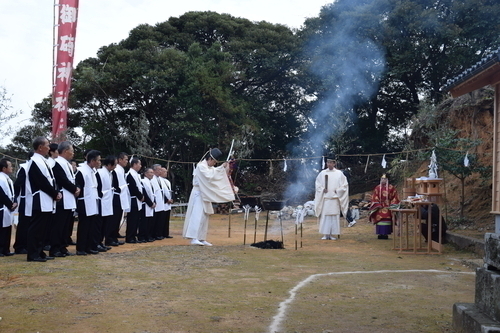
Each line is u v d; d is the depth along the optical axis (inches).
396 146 1263.5
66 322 188.9
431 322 201.0
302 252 433.4
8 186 394.3
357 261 378.9
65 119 749.9
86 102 1185.4
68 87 749.9
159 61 1143.0
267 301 232.8
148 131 1131.3
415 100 1165.1
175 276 294.5
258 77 1311.5
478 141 583.2
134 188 482.0
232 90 1256.2
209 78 1123.3
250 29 1325.0
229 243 505.4
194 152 1245.7
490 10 932.6
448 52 1022.4
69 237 454.3
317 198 569.6
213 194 471.5
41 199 341.1
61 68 742.5
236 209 1064.8
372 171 1157.1
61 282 265.4
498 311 167.8
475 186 673.0
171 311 208.7
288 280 289.4
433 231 489.4
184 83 1130.0
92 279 275.9
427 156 585.6
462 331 183.6
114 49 1213.1
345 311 216.5
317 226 741.3
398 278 303.4
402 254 431.8
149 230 520.4
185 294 243.4
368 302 235.5
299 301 234.4
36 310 206.7
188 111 1119.6
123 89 1154.7
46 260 345.7
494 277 171.9
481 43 970.1
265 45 1257.4
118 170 459.2
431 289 269.9
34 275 285.4
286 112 1380.4
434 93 1098.7
